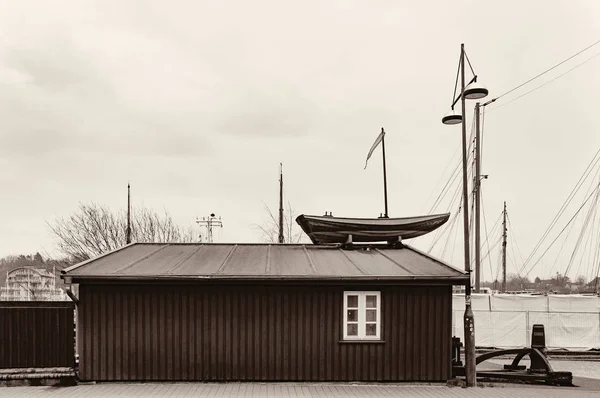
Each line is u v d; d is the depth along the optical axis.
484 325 21.48
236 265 13.53
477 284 27.50
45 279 42.59
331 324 12.77
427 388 12.18
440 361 12.74
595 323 21.20
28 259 51.19
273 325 12.74
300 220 16.22
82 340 12.42
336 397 11.03
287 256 14.81
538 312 21.47
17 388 11.81
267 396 11.06
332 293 12.84
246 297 12.79
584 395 11.66
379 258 14.60
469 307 12.62
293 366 12.66
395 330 12.77
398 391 11.77
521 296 22.55
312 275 12.50
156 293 12.66
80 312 12.47
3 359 12.30
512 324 21.41
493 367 16.86
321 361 12.68
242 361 12.66
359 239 16.05
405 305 12.84
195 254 14.98
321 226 15.82
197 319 12.67
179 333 12.63
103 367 12.41
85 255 37.16
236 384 12.35
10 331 12.35
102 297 12.55
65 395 11.05
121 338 12.52
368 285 12.81
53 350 12.41
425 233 15.99
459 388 12.23
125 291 12.59
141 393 11.29
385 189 20.52
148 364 12.52
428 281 12.59
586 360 19.59
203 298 12.73
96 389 11.70
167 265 13.41
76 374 12.39
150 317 12.60
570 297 22.55
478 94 12.69
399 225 15.77
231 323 12.71
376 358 12.70
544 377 13.05
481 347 21.25
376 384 12.57
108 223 38.06
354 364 12.69
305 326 12.75
